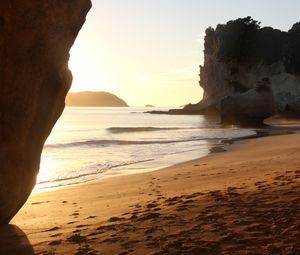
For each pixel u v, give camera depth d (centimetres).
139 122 7594
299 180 855
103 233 595
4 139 662
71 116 11238
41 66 688
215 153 2267
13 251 552
